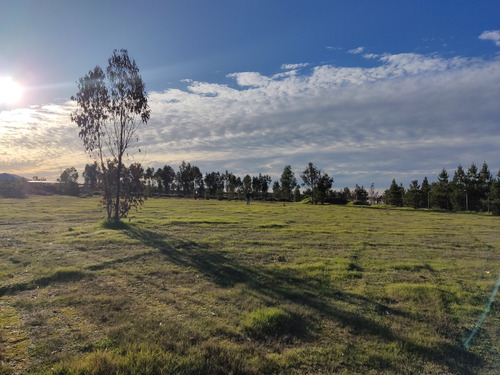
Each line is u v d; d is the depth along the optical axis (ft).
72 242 43.04
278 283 27.63
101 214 83.66
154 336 16.99
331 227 67.36
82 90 61.46
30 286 25.05
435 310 22.70
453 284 29.01
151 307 21.39
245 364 14.88
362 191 227.81
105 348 15.70
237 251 39.75
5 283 25.41
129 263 33.04
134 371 13.43
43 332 17.34
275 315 19.56
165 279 27.91
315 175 190.80
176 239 46.83
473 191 170.19
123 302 21.97
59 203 127.54
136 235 49.32
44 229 55.67
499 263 37.68
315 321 20.21
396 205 201.77
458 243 51.98
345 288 26.91
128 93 62.90
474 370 15.76
